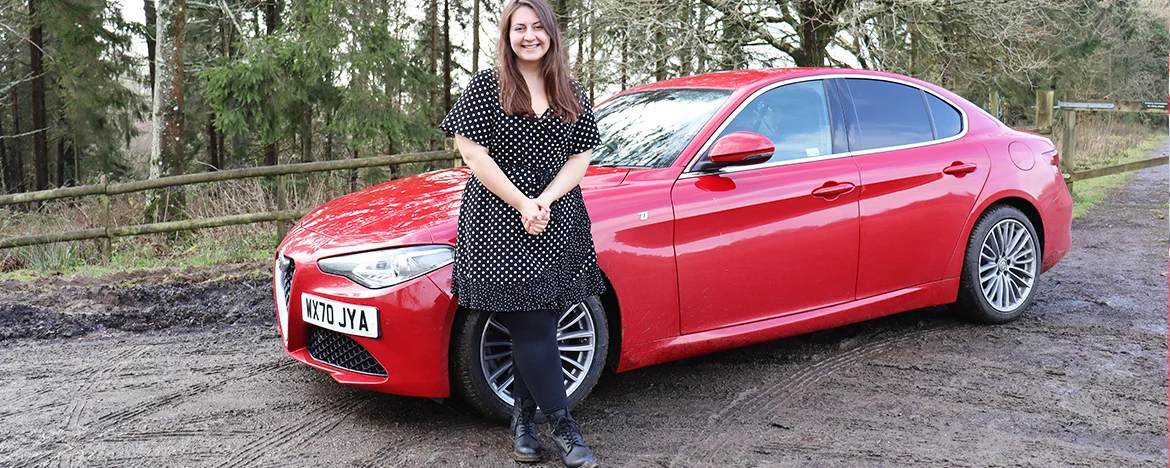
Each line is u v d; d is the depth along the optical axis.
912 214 3.93
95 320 4.74
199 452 2.92
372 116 15.59
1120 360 3.80
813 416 3.20
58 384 3.67
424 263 2.87
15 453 2.92
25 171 26.22
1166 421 3.10
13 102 23.89
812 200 3.61
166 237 7.38
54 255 6.75
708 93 3.78
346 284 2.95
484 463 2.82
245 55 14.52
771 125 3.66
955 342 4.09
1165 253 6.47
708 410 3.28
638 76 12.17
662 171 3.36
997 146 4.36
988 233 4.25
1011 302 4.45
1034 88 19.88
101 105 19.58
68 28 18.38
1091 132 18.22
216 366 3.90
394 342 2.88
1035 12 12.98
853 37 11.87
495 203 2.57
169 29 11.12
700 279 3.34
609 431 3.09
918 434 3.01
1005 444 2.91
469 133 2.49
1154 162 10.25
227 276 5.93
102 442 3.01
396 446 2.96
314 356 3.20
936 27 13.09
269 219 7.00
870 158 3.87
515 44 2.52
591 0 12.51
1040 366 3.73
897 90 4.14
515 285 2.57
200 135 23.39
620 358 3.22
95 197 8.88
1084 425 3.08
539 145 2.56
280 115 14.99
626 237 3.15
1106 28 21.22
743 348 4.04
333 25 15.12
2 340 4.41
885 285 3.92
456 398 3.40
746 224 3.43
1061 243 4.63
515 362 2.75
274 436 3.05
